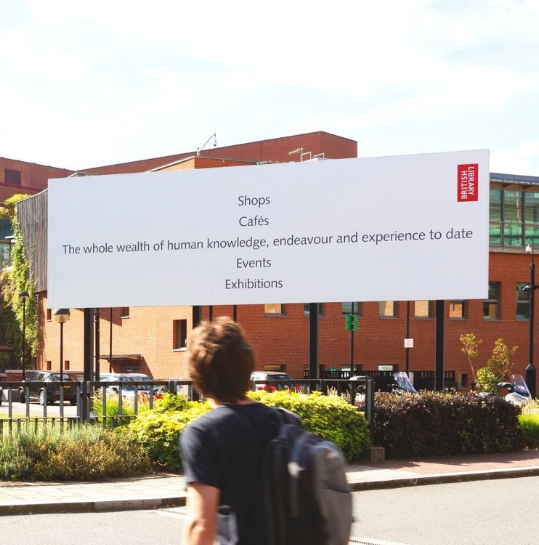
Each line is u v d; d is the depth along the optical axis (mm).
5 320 61844
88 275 19859
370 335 44125
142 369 45594
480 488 12539
